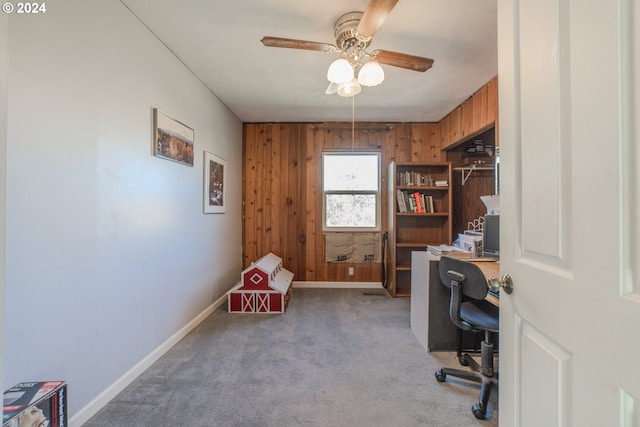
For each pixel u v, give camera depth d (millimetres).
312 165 4176
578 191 617
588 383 592
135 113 1872
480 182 4047
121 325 1744
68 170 1394
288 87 3000
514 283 867
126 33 1787
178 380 1850
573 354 633
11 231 1161
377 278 4160
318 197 4184
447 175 3918
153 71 2061
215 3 1765
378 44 2211
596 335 571
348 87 2141
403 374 1938
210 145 3076
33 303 1236
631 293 503
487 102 2908
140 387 1774
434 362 2094
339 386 1801
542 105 731
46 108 1289
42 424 1108
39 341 1259
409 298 3623
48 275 1297
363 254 4152
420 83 2906
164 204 2205
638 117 492
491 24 1972
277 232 4203
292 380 1858
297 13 1858
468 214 4031
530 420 792
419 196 3832
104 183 1613
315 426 1475
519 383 849
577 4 614
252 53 2336
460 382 1848
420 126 4160
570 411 643
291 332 2600
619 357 522
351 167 4203
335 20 1923
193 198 2682
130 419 1502
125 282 1780
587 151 592
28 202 1217
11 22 1158
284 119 4059
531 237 786
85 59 1489
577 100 617
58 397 1173
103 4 1603
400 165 3881
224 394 1713
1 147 615
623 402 516
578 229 617
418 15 1876
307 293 3855
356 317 2975
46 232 1289
